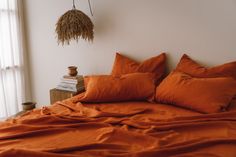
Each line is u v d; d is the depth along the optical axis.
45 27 3.41
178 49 2.50
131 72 2.61
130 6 2.69
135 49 2.76
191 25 2.39
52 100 2.97
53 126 1.75
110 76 2.49
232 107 1.94
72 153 1.37
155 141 1.46
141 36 2.69
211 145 1.39
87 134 1.65
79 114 2.00
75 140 1.56
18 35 3.53
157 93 2.25
